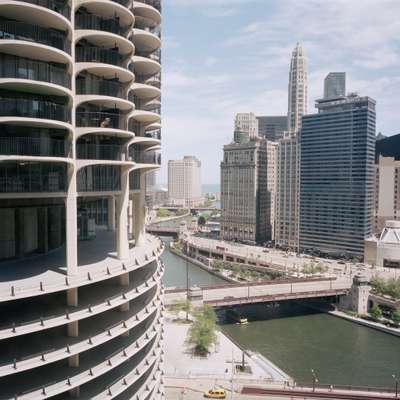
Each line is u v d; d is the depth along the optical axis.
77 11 49.66
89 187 49.16
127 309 54.94
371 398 102.81
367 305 174.88
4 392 41.62
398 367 123.75
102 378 51.19
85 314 44.62
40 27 44.47
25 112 42.84
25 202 51.81
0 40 39.97
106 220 80.25
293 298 171.50
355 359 129.38
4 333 39.03
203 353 127.19
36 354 41.97
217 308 170.50
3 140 41.16
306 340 145.38
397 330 152.00
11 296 39.31
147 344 59.56
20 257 51.94
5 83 40.34
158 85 72.06
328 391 105.81
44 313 44.59
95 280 45.34
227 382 110.44
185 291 173.62
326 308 179.00
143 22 63.84
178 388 107.00
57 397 46.84
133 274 59.69
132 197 69.94
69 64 46.47
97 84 51.56
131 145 60.47
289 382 110.31
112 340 53.78
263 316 171.75
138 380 57.53
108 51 50.94
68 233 45.53
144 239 65.94
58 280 43.94
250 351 131.75
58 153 44.62
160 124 71.38
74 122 46.56
